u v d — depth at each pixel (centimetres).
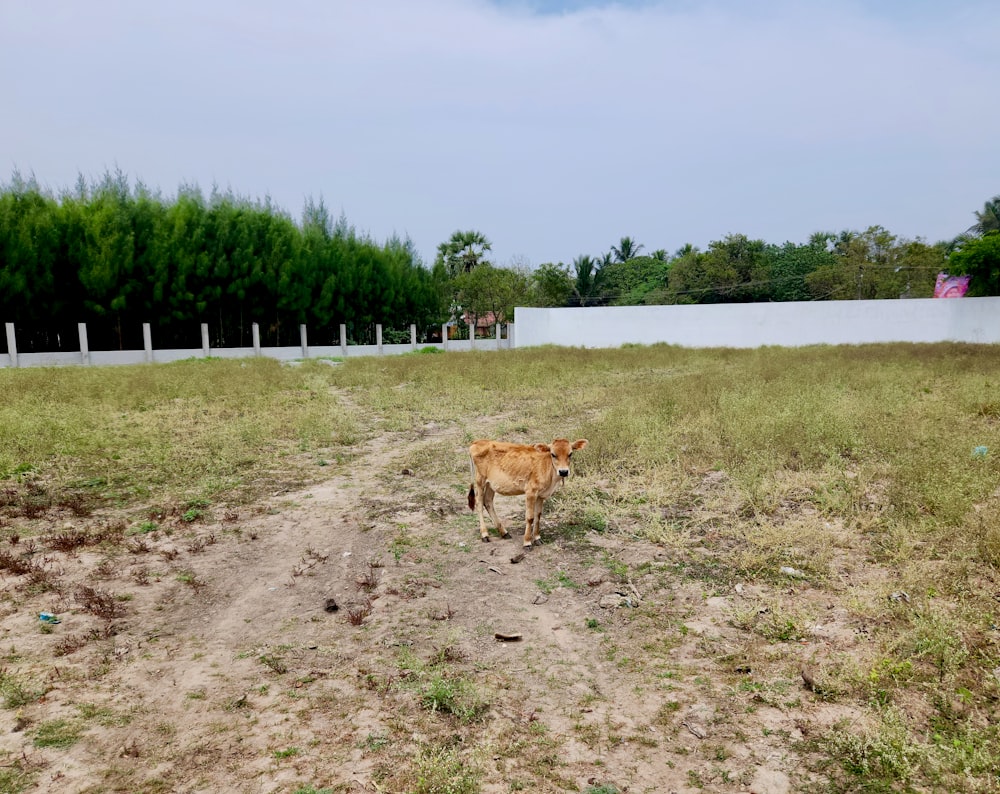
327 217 3678
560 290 5378
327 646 442
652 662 416
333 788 305
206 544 623
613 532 639
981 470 678
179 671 411
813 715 352
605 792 300
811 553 556
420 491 788
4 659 414
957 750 310
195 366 2130
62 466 868
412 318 3975
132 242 2673
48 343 2734
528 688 392
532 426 1161
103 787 306
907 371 1578
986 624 422
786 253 5681
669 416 1091
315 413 1237
